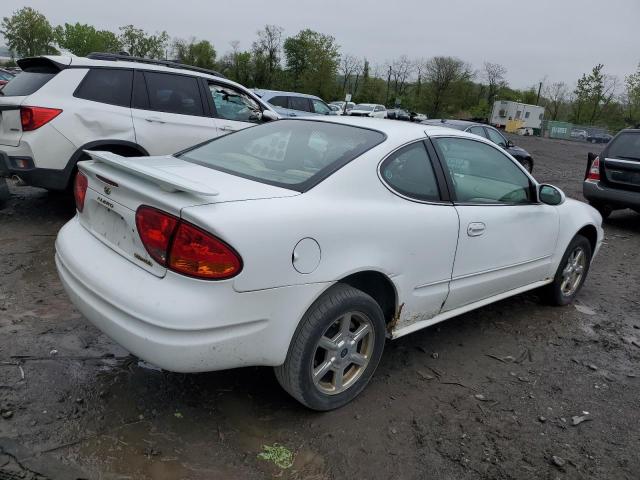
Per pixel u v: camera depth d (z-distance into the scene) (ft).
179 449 8.33
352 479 8.11
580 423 10.16
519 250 13.14
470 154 12.12
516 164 13.46
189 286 7.61
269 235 7.89
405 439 9.15
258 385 10.23
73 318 12.23
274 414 9.42
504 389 11.16
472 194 11.92
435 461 8.69
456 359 12.24
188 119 20.85
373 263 9.30
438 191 10.98
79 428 8.56
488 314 15.08
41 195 23.13
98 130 18.62
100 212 9.24
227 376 10.39
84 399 9.30
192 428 8.84
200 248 7.48
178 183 7.65
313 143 10.55
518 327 14.38
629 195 28.14
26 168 17.63
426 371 11.54
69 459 7.89
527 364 12.37
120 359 10.67
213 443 8.54
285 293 8.17
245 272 7.67
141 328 7.68
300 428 9.12
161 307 7.53
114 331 8.01
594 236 16.53
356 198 9.36
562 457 9.08
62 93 18.12
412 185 10.48
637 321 15.74
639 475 8.82
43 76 18.38
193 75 21.44
